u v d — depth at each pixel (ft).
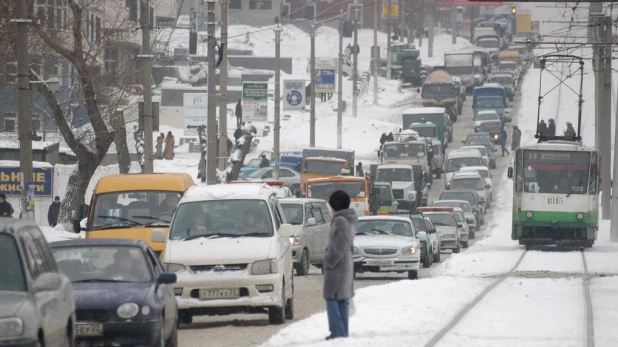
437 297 190.80
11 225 102.83
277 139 505.25
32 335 95.20
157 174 218.59
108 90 356.38
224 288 162.20
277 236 169.37
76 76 390.21
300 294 221.66
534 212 351.05
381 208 478.18
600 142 465.88
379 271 258.16
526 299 190.90
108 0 447.42
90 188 461.78
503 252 334.85
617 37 459.73
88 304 127.44
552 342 136.15
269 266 163.43
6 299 96.89
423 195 571.69
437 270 284.41
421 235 312.50
